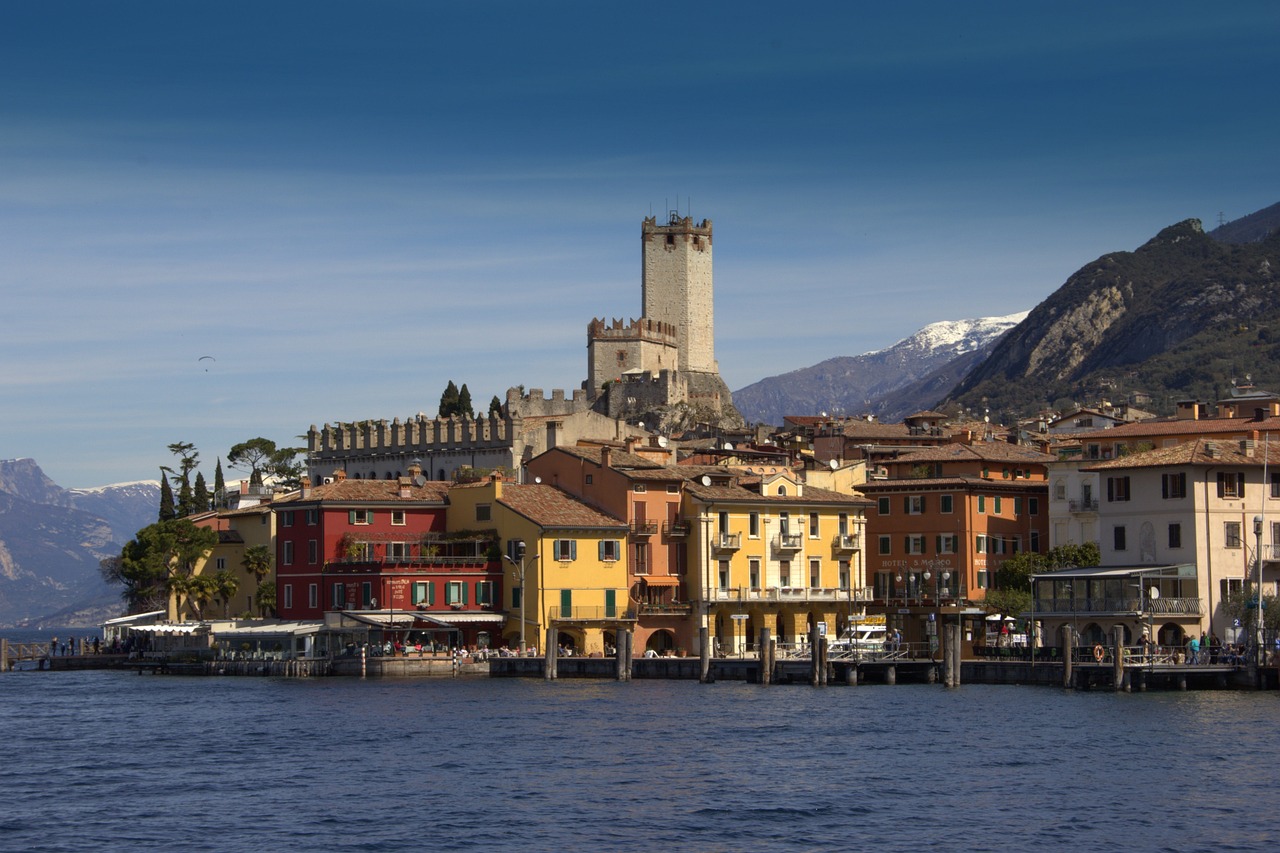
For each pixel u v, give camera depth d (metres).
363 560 161.25
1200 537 142.62
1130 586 141.62
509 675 150.88
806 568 173.88
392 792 85.38
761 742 100.62
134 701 135.00
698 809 80.38
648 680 143.62
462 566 161.50
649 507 166.50
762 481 173.25
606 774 89.94
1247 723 105.44
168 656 176.12
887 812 79.38
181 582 188.75
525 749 99.06
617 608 163.25
